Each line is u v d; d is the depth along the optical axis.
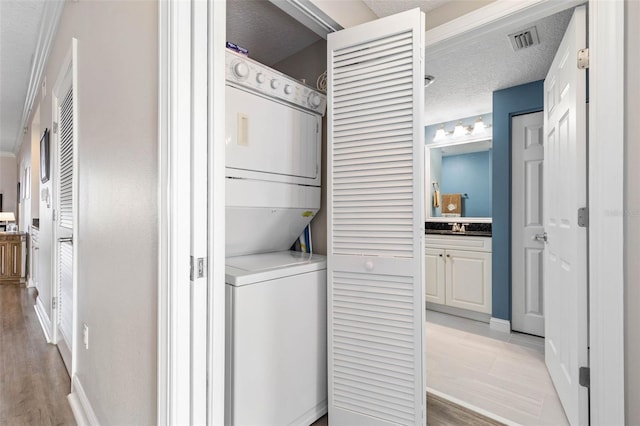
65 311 2.35
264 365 1.38
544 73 2.62
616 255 1.25
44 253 3.16
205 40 1.01
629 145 1.23
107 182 1.44
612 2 1.24
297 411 1.53
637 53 1.21
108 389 1.41
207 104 1.02
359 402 1.52
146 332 1.09
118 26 1.32
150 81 1.07
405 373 1.42
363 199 1.52
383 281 1.47
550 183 1.97
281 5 1.48
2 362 2.36
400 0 1.76
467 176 3.79
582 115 1.44
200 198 1.00
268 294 1.40
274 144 1.63
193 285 0.98
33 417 1.74
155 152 1.03
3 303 3.87
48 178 2.79
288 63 2.23
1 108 4.29
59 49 2.45
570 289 1.59
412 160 1.40
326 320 1.68
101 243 1.51
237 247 1.74
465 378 2.10
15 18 2.43
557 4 1.44
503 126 2.95
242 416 1.29
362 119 1.51
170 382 0.95
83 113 1.83
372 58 1.49
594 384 1.31
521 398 1.88
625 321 1.24
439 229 3.83
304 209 1.83
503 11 1.54
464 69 2.56
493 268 3.01
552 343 1.99
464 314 3.32
